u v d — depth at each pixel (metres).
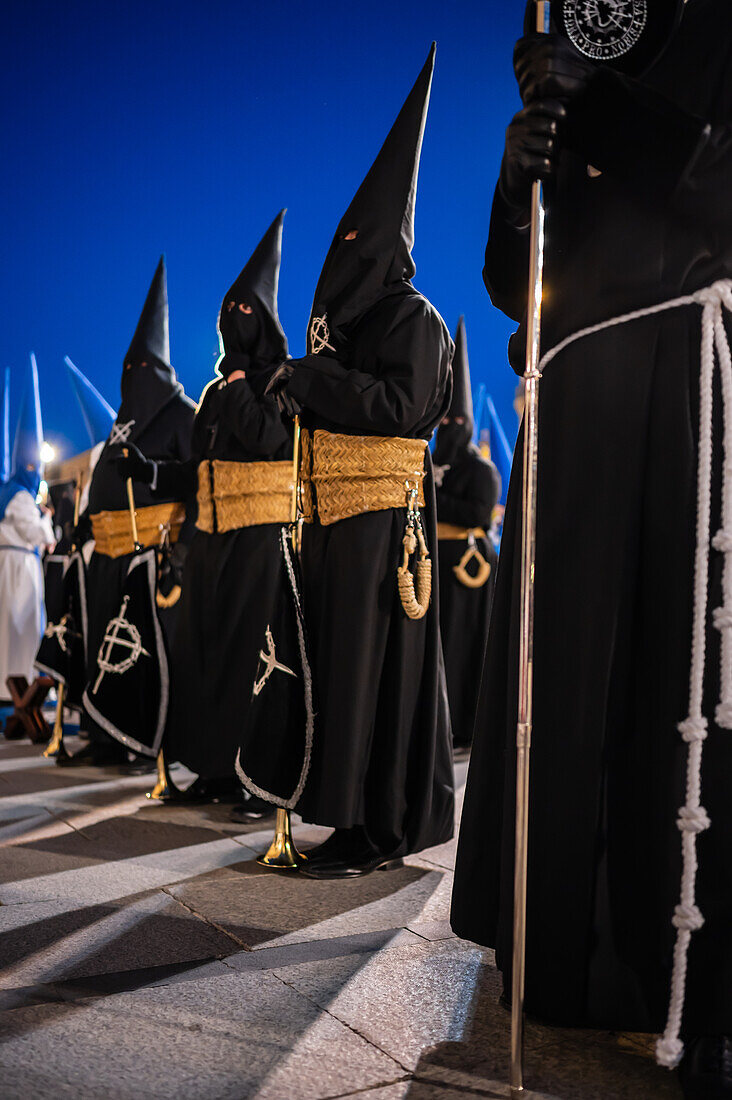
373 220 3.01
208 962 2.10
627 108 1.63
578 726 1.69
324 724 2.86
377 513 2.92
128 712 3.76
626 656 1.71
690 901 1.56
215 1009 1.85
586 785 1.68
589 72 1.66
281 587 2.88
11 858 2.93
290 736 2.82
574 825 1.68
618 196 1.75
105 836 3.22
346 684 2.85
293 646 2.85
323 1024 1.80
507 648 1.91
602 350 1.74
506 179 1.76
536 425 1.67
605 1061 1.69
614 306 1.74
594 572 1.71
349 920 2.40
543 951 1.68
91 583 4.58
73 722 6.34
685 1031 1.60
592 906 1.68
